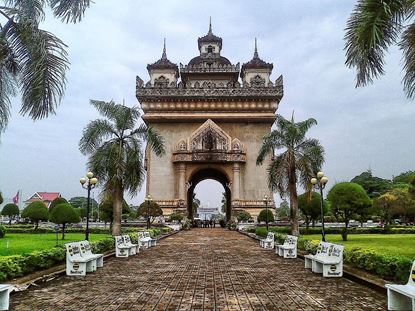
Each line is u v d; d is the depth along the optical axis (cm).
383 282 1075
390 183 9250
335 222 5944
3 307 832
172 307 864
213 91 5616
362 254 1269
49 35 1297
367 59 1180
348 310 834
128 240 2066
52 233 4166
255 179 5497
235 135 5650
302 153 2939
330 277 1270
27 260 1205
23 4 1380
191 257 1880
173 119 5619
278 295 991
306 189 2897
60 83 1284
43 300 930
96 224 5284
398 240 3038
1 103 1336
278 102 5650
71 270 1300
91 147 2638
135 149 2666
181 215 5197
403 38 1240
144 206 4662
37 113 1270
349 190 3044
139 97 5616
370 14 1129
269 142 3012
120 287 1097
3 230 3384
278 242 2284
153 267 1518
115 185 2602
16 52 1304
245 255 1975
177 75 6325
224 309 846
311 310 836
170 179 5531
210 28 6819
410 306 813
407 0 1113
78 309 844
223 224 6500
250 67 6003
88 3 1397
